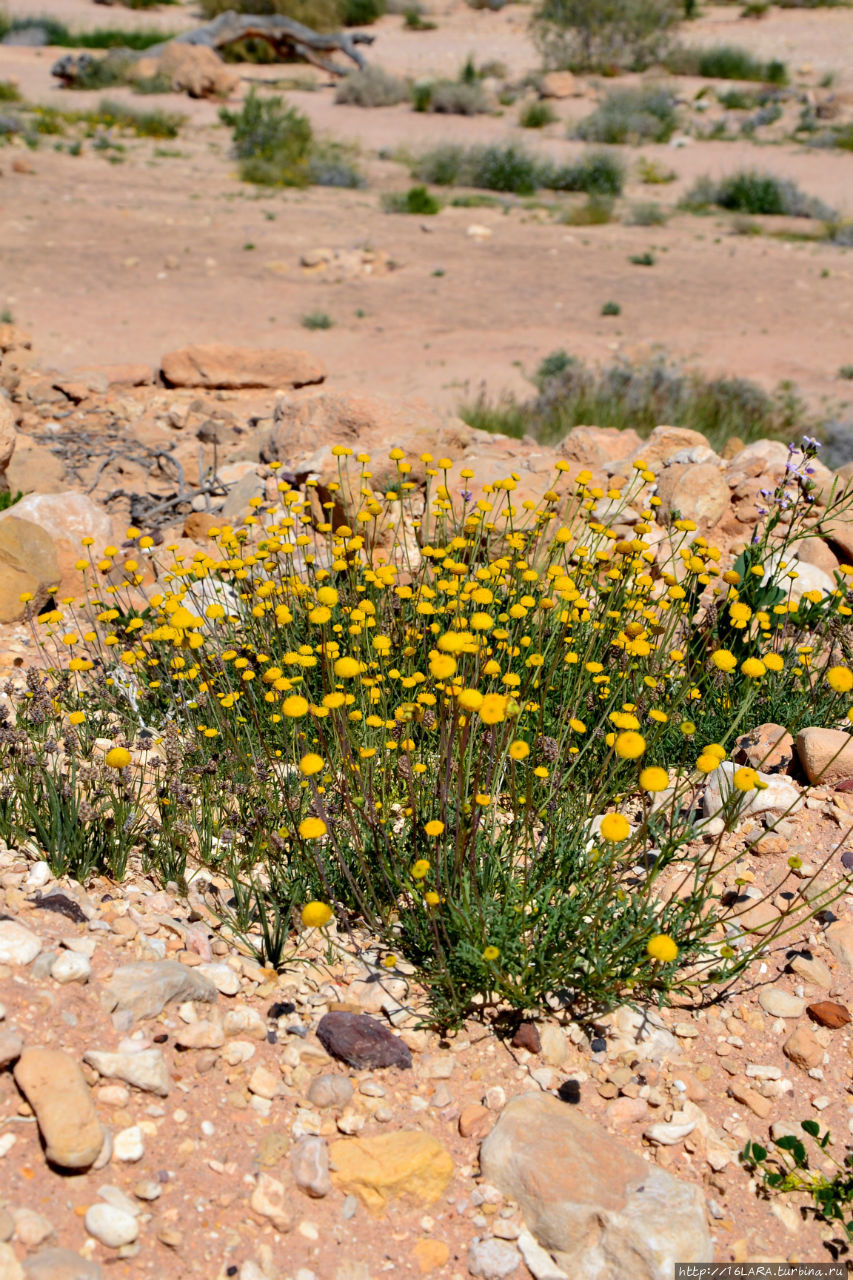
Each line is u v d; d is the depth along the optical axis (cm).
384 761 376
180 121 2702
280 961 321
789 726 439
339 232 1916
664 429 752
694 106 3186
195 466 858
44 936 294
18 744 376
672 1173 277
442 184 2389
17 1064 255
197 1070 278
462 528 548
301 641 477
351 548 460
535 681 398
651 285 1711
